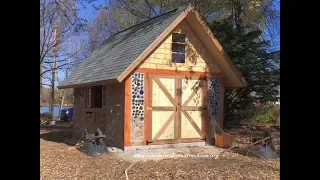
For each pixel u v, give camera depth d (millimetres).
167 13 15656
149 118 13797
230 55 18922
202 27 14203
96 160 10859
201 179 7848
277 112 21891
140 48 13758
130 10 29312
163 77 14164
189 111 14656
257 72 18938
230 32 19125
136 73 13609
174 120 14312
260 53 19172
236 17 21922
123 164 10023
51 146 14266
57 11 23422
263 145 12242
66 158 11133
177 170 8727
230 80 15703
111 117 14375
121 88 13648
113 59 15453
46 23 24219
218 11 23953
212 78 15289
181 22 14539
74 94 18641
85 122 17016
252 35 19359
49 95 45969
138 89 13625
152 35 14133
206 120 15016
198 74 14961
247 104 19906
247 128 20234
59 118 34188
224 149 13180
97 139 12836
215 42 14398
